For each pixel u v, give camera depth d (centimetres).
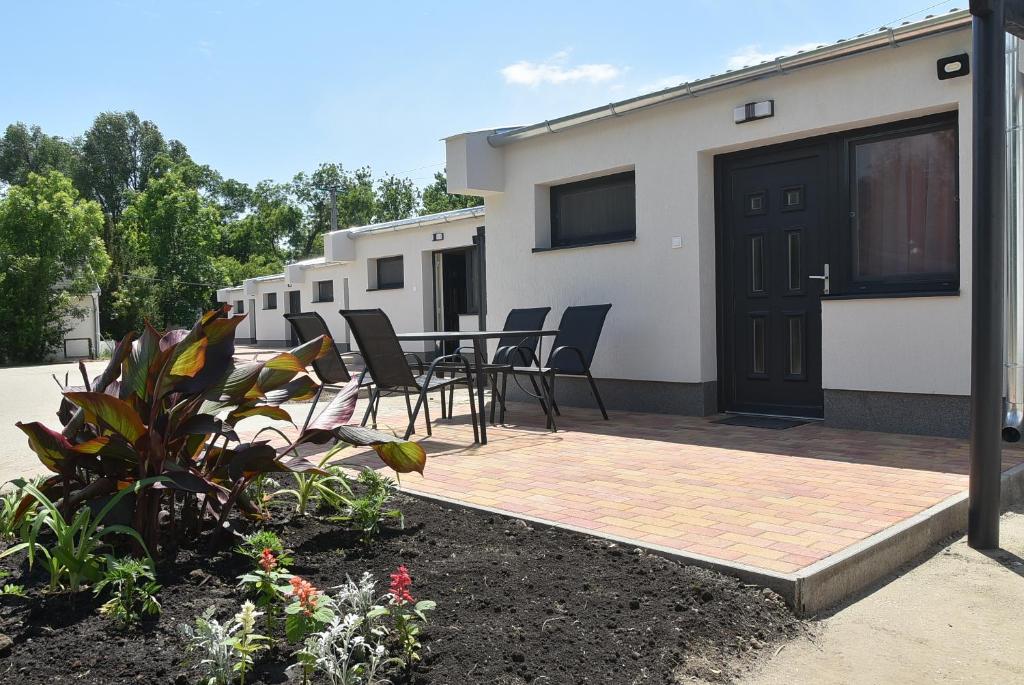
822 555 310
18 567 290
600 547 328
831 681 238
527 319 809
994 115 354
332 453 381
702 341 725
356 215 5831
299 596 219
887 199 629
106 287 3356
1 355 2558
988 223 356
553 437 625
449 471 490
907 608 295
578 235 857
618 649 238
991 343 358
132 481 300
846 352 625
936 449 534
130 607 242
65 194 2675
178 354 287
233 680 211
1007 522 410
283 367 335
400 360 596
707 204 730
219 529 315
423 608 231
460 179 880
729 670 240
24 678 210
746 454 534
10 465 595
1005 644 264
